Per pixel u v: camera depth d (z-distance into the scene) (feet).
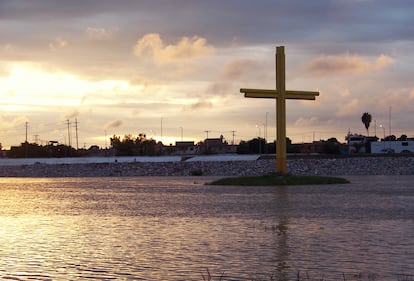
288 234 109.40
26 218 146.72
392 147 620.08
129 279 72.23
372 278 70.79
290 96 305.32
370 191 238.27
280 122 306.96
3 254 90.07
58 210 169.99
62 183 357.61
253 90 296.92
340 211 154.10
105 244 99.66
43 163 544.21
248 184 293.43
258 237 105.81
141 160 534.78
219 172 454.40
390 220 131.23
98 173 490.90
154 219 140.15
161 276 73.61
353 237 104.06
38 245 99.14
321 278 71.26
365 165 438.40
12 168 525.75
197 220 136.46
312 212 152.25
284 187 275.80
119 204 189.37
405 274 72.74
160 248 94.48
